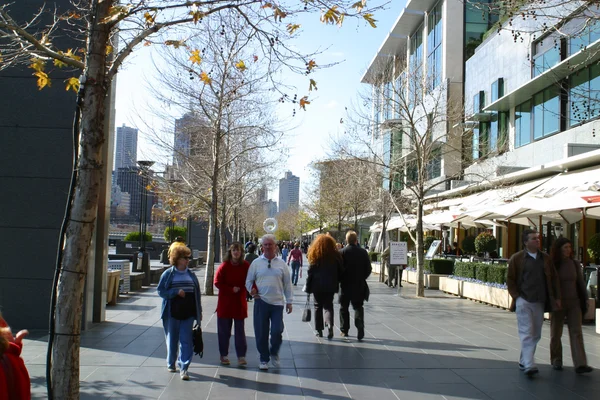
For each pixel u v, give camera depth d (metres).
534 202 15.22
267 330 8.05
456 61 36.59
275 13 5.93
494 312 15.20
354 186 31.86
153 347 9.49
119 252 45.25
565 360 8.87
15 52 6.64
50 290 10.58
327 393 6.82
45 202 10.66
